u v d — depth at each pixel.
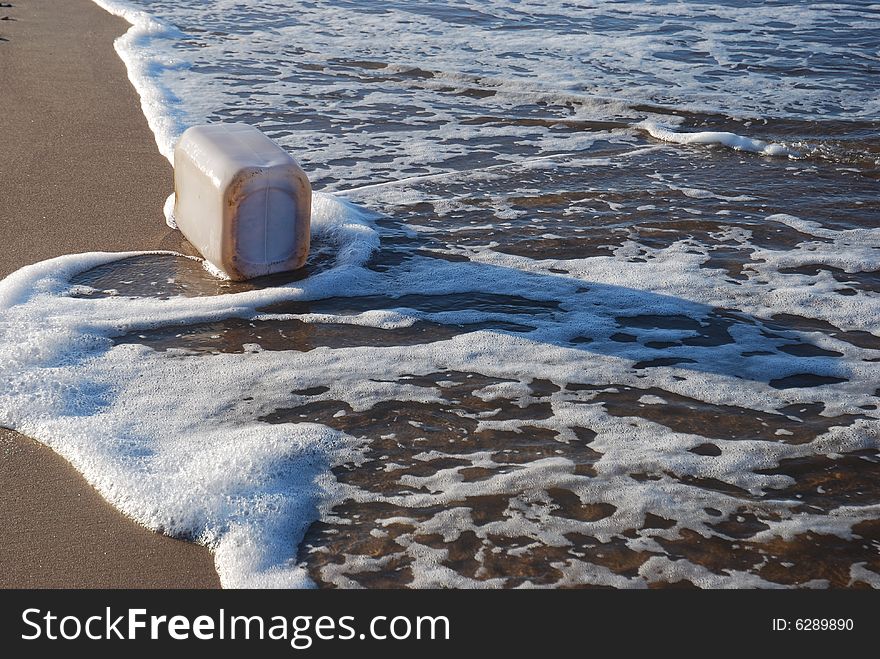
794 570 3.27
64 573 3.19
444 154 7.35
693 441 3.96
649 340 4.78
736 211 6.45
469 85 9.08
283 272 5.26
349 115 8.11
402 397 4.21
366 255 5.54
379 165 7.06
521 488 3.63
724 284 5.40
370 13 11.50
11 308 4.71
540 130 8.02
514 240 5.89
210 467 3.64
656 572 3.25
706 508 3.55
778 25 11.58
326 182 6.68
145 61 9.11
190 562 3.27
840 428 4.07
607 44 10.63
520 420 4.07
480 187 6.71
